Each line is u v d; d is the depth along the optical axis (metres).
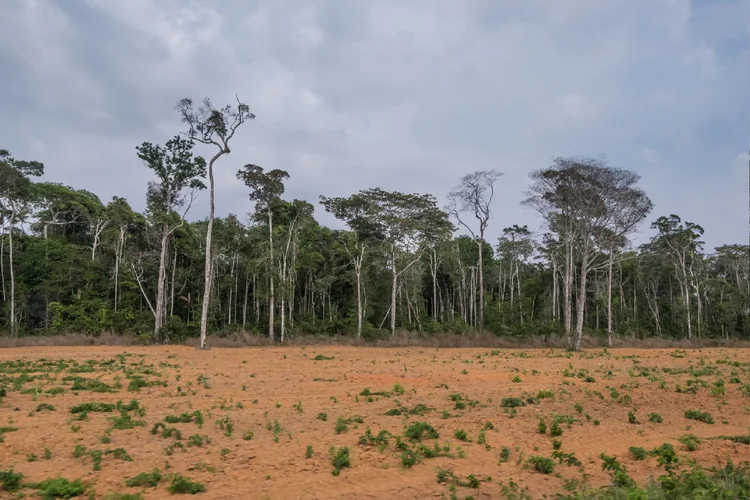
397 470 7.68
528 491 6.91
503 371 20.81
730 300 61.03
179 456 8.20
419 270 55.84
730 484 6.70
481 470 7.82
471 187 47.38
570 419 11.12
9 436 9.25
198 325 44.62
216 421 10.60
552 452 8.66
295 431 9.90
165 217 41.69
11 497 6.38
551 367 22.95
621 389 15.65
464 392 14.94
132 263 46.09
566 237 47.06
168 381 16.98
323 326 48.41
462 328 49.03
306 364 23.64
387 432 9.57
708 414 11.91
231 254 52.94
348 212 47.47
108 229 49.88
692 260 59.78
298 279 55.16
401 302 53.84
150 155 40.59
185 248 50.44
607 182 40.38
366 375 19.02
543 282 66.00
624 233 42.53
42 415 11.15
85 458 7.99
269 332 44.19
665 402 13.58
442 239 53.62
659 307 64.38
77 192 62.47
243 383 16.55
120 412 11.41
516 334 46.88
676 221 59.62
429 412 11.98
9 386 15.21
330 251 55.34
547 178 41.94
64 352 30.03
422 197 47.41
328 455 8.30
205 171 39.12
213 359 26.11
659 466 8.18
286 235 46.44
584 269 40.47
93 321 42.06
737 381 17.80
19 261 50.56
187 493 6.64
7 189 43.78
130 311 43.56
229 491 6.75
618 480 7.12
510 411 12.12
